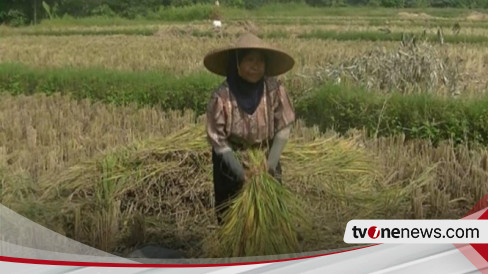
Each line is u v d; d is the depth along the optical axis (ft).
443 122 27.25
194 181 17.43
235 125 14.21
